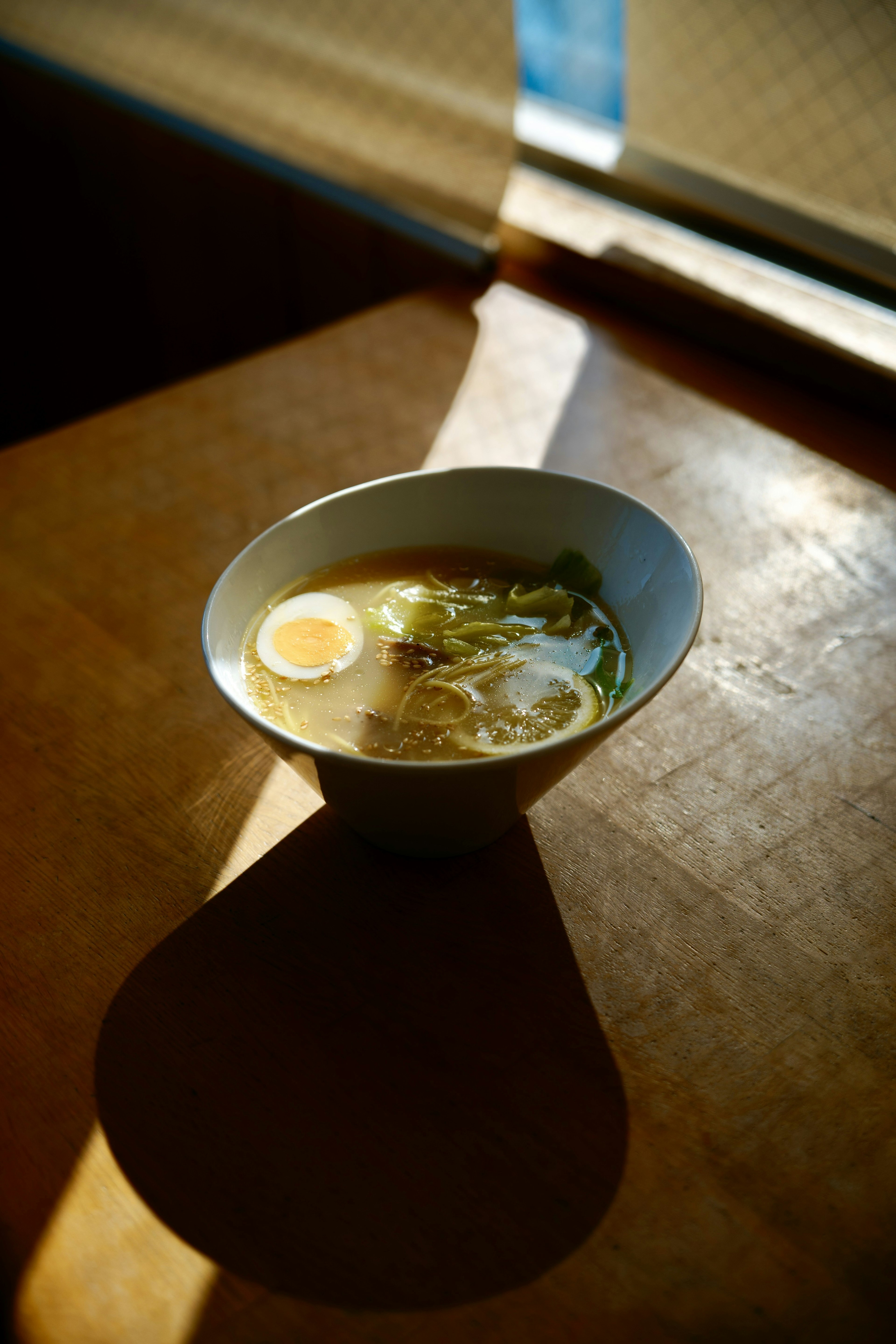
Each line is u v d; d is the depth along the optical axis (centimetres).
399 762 41
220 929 48
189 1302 38
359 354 88
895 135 79
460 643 50
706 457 76
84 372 173
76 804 54
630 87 95
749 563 67
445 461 76
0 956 48
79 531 71
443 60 97
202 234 132
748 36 83
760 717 57
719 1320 37
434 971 46
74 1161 41
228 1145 41
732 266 90
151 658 62
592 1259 38
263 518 71
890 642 61
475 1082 43
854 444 77
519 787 44
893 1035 44
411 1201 40
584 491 53
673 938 47
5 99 149
